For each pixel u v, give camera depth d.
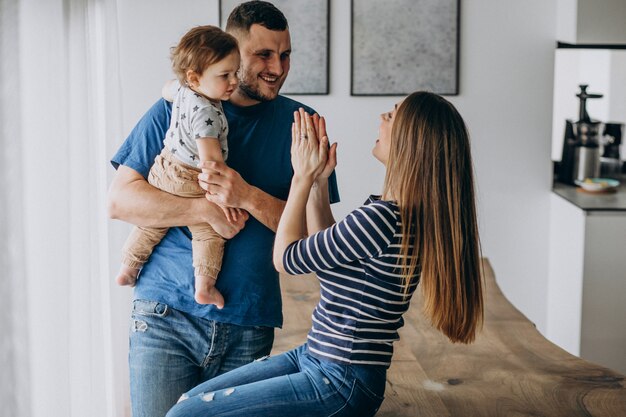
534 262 5.33
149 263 2.67
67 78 2.60
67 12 2.64
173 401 2.63
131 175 2.62
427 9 5.02
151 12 4.93
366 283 2.27
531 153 5.21
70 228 2.76
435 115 2.29
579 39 4.84
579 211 4.88
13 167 2.04
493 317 3.68
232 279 2.62
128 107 4.99
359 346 2.27
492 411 2.78
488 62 5.11
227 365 2.70
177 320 2.61
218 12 4.95
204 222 2.55
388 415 2.74
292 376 2.29
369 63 5.05
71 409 2.80
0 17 2.00
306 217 2.64
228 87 2.46
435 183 2.26
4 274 2.03
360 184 5.16
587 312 4.94
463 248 2.34
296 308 3.74
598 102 5.57
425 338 3.44
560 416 2.75
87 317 2.86
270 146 2.65
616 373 3.11
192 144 2.52
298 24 4.98
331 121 5.11
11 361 2.05
